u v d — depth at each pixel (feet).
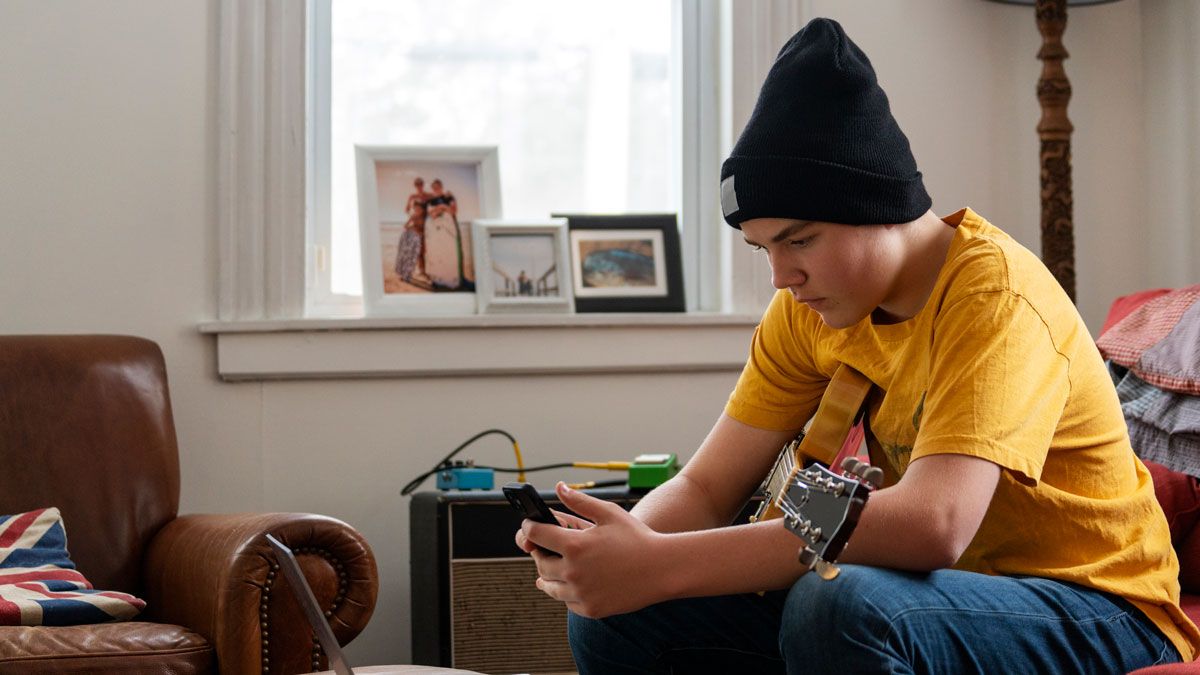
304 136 8.64
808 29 4.28
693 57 9.45
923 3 9.39
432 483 8.65
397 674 5.14
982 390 3.90
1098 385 4.37
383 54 9.17
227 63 8.50
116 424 7.40
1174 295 6.76
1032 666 3.92
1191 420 6.01
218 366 8.38
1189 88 9.05
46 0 8.32
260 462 8.47
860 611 3.71
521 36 9.37
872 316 4.62
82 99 8.36
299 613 6.33
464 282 8.84
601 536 3.97
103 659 5.70
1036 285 4.19
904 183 4.22
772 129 4.15
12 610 5.94
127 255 8.38
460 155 8.96
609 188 9.46
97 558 7.14
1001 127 9.48
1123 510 4.30
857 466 3.60
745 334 9.02
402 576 8.61
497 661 7.41
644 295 9.05
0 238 8.23
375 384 8.62
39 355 7.37
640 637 4.66
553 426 8.83
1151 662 4.13
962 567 4.45
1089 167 9.47
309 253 8.89
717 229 9.43
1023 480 3.94
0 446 7.09
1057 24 8.76
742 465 5.08
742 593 4.39
